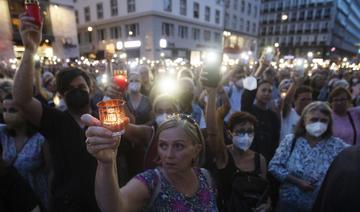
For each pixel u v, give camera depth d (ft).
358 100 17.98
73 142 5.84
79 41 111.45
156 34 85.35
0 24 58.23
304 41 199.31
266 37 220.84
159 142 4.58
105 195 3.36
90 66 43.37
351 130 10.27
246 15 133.59
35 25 5.19
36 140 7.52
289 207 8.10
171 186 4.43
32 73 5.34
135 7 87.15
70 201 5.64
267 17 217.77
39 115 5.77
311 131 7.73
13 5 60.59
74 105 6.40
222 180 7.20
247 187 6.73
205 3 102.78
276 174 8.21
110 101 3.32
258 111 11.46
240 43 132.57
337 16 193.26
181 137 4.41
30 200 4.64
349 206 3.10
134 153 7.73
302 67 15.05
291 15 203.00
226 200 7.07
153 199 4.28
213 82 6.84
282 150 8.45
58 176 5.88
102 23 98.84
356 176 3.12
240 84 16.69
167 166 4.38
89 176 5.78
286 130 12.03
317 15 189.98
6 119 7.29
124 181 7.25
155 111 8.77
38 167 7.60
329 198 3.35
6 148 7.49
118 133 3.16
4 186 4.36
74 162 5.78
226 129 8.74
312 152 7.83
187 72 16.67
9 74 23.59
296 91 12.59
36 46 5.33
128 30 91.91
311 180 7.56
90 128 3.10
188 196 4.51
